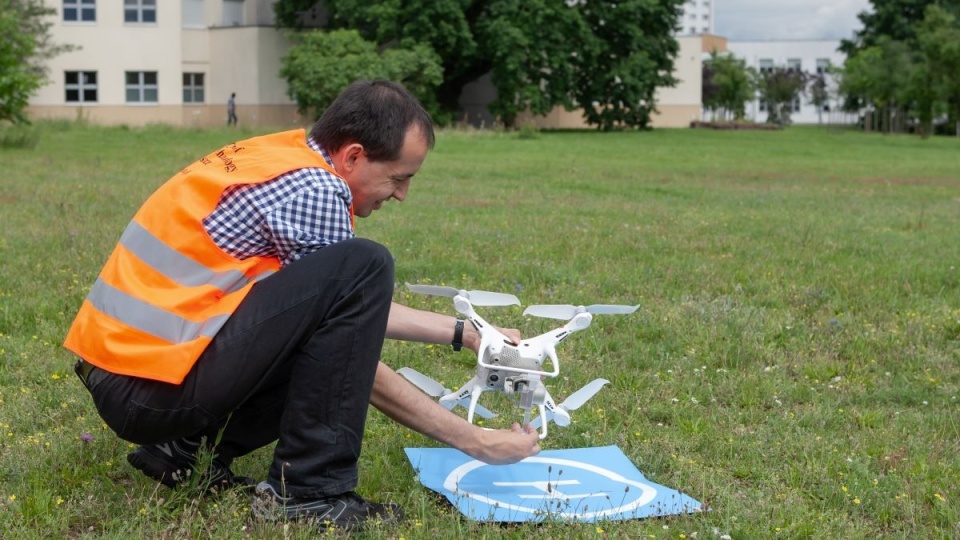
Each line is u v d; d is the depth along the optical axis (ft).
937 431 13.21
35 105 119.24
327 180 8.99
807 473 11.41
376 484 10.47
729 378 15.34
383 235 27.94
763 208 40.32
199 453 9.52
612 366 15.60
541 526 9.77
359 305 8.84
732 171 62.90
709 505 10.56
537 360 10.03
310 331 8.84
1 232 26.02
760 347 17.04
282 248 8.95
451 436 9.63
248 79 128.26
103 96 122.93
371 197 9.53
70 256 22.48
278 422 9.64
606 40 128.06
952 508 10.52
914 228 34.47
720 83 183.62
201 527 9.21
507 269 22.99
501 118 125.59
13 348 15.19
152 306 8.77
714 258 25.98
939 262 26.37
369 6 121.08
